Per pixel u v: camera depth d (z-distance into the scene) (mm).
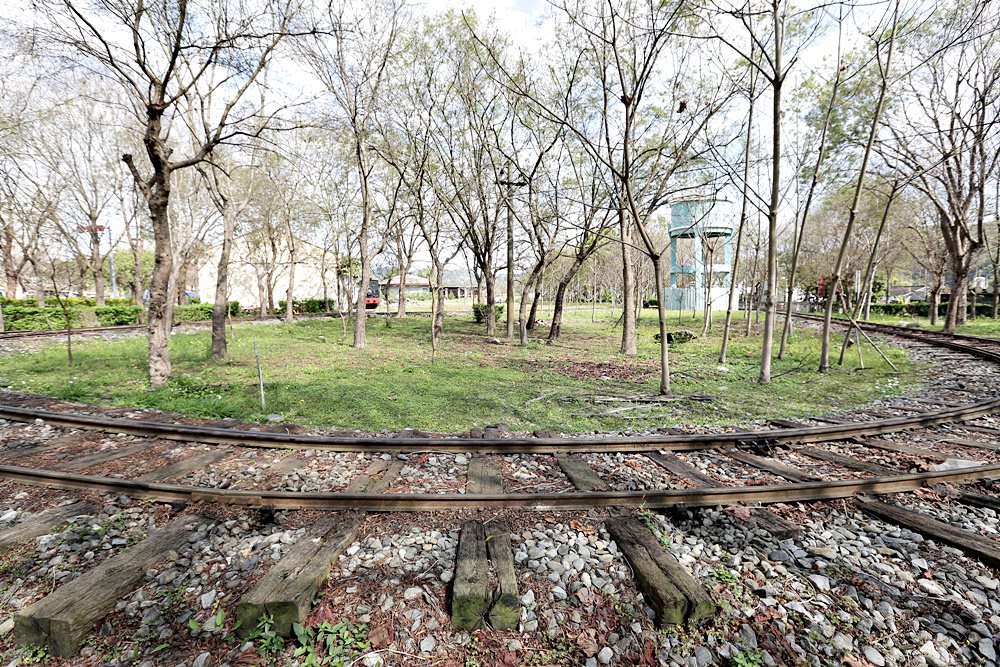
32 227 22500
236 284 44406
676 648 2506
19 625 2480
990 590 2928
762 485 4391
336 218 29625
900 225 24750
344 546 3260
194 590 2889
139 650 2477
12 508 3893
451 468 4832
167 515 3764
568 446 5359
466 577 2775
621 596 2855
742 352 15453
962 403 7844
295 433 6008
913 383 9930
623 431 6367
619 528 3488
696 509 3887
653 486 4445
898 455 5223
